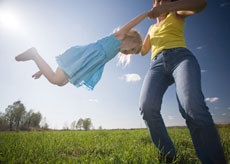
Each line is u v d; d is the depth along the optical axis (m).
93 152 2.74
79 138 4.59
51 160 2.10
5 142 3.69
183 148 2.62
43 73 1.84
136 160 1.82
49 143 3.42
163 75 1.85
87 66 1.89
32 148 2.87
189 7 1.60
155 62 1.92
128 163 1.79
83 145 3.30
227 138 3.76
